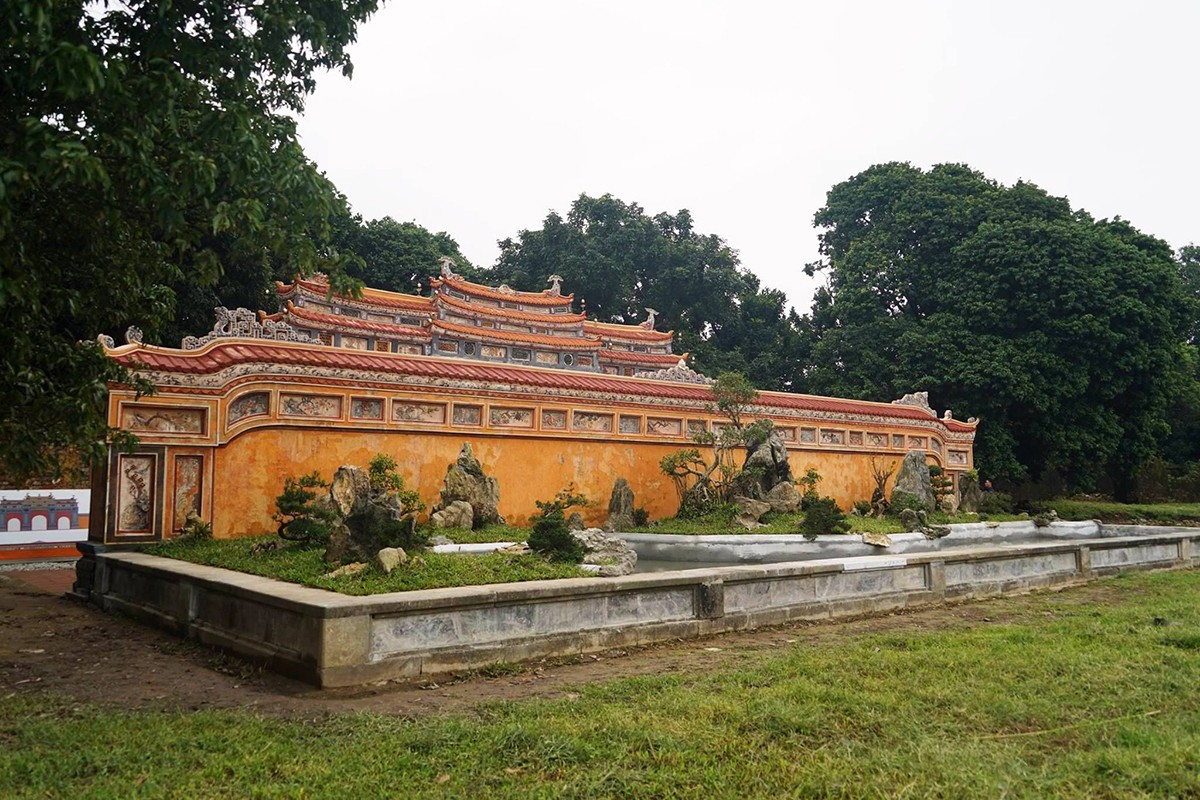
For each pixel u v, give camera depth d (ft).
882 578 39.27
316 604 23.12
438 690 23.22
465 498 47.37
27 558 54.19
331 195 23.94
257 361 43.50
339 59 25.26
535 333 121.19
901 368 110.22
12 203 20.65
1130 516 103.45
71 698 22.39
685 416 63.62
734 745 17.71
